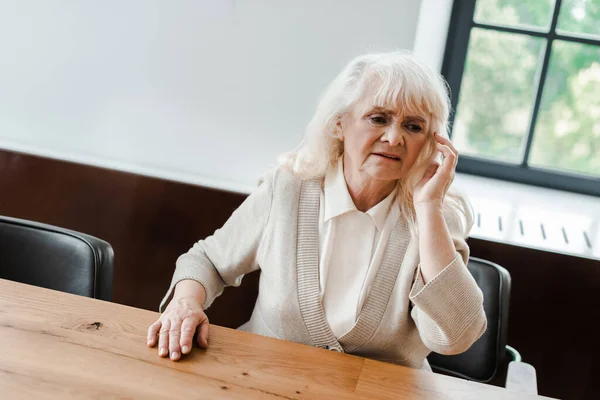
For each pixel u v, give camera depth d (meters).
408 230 1.36
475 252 1.93
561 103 2.40
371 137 1.27
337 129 1.36
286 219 1.39
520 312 1.98
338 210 1.34
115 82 2.22
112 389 0.99
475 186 2.38
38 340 1.11
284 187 1.42
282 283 1.36
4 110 2.33
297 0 2.01
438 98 1.27
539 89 2.39
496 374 1.60
